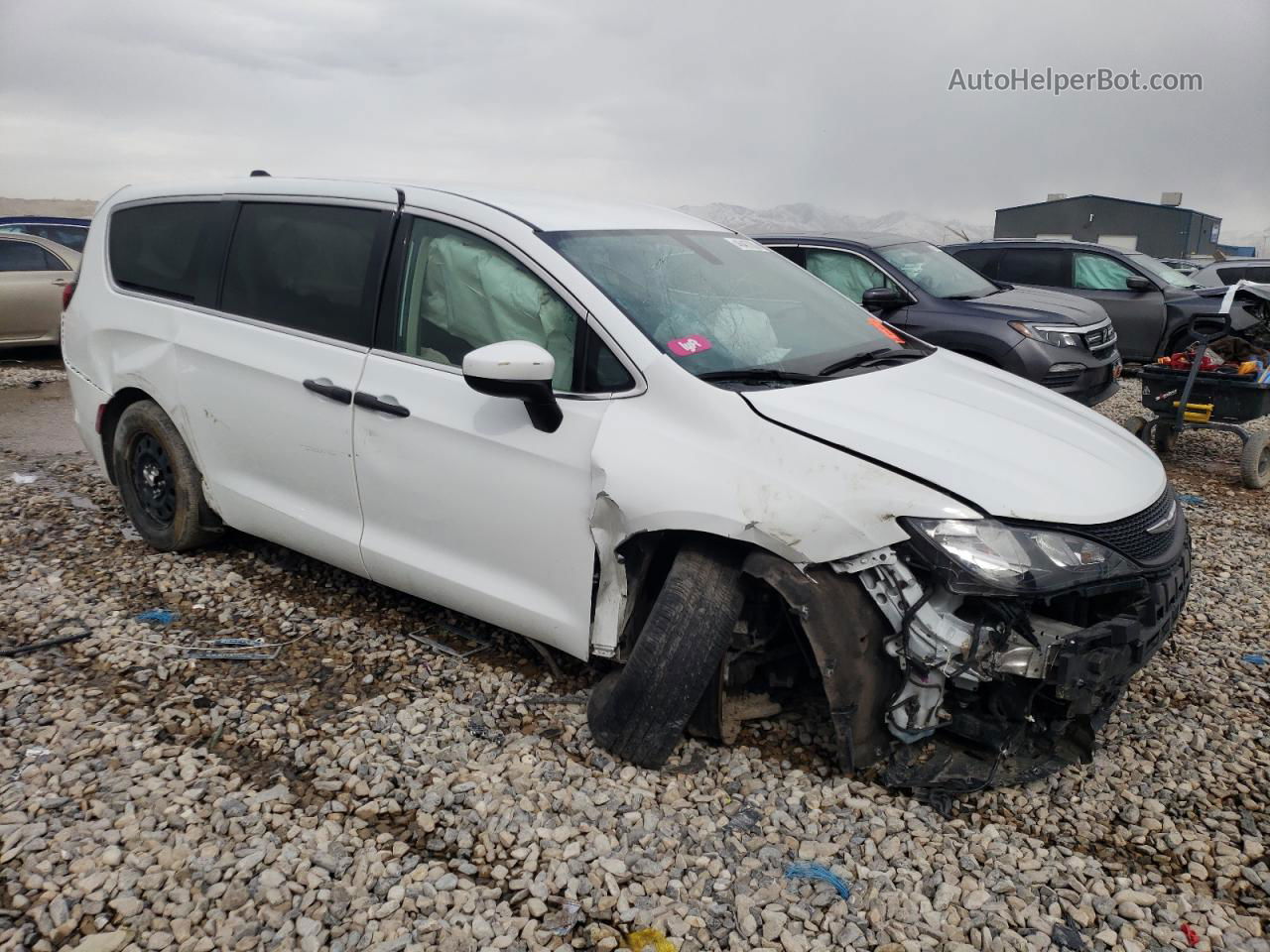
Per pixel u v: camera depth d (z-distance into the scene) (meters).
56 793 3.01
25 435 8.14
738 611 3.09
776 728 3.47
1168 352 12.29
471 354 3.16
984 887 2.71
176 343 4.56
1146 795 3.17
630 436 3.15
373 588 4.64
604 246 3.65
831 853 2.83
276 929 2.51
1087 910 2.63
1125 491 3.13
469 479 3.52
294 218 4.25
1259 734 3.57
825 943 2.50
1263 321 7.63
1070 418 3.62
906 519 2.85
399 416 3.70
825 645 2.93
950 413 3.32
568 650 3.42
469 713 3.54
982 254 13.59
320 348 4.01
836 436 3.01
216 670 3.85
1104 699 3.10
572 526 3.28
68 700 3.57
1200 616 4.66
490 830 2.89
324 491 4.06
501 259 3.59
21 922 2.50
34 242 12.12
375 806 3.01
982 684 3.07
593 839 2.86
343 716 3.52
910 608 2.88
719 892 2.67
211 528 4.86
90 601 4.44
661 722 3.12
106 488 6.32
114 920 2.53
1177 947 2.51
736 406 3.10
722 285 3.80
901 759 3.12
